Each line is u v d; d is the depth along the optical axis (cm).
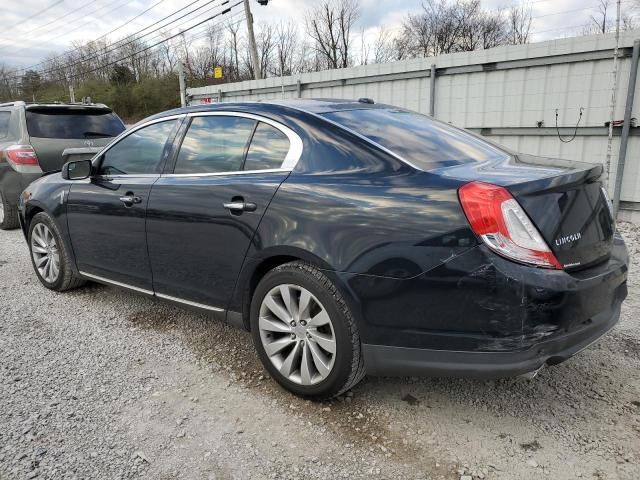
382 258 236
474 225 218
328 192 258
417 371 238
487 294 216
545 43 753
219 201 297
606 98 714
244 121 312
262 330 287
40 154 703
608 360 319
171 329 376
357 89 1021
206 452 239
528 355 218
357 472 225
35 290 464
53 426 258
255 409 273
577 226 237
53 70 4547
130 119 4525
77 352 340
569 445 240
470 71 844
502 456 233
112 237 373
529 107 791
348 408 273
